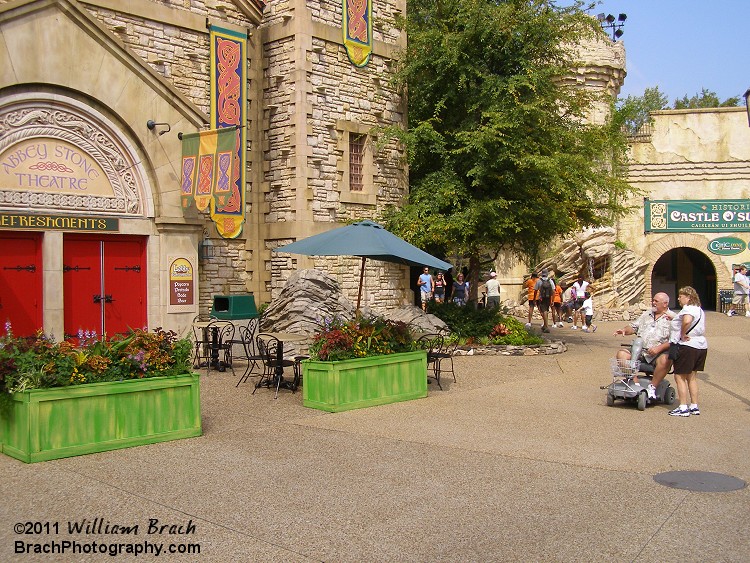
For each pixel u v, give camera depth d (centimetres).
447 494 704
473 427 999
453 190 1955
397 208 2030
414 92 2094
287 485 730
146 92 1474
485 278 3372
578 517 641
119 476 756
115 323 1449
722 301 3303
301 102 1788
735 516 644
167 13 1627
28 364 829
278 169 1823
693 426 1010
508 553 564
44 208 1340
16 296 1323
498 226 1934
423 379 1235
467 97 2034
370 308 1917
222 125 1728
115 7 1534
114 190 1445
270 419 1042
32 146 1331
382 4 2044
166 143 1505
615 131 2247
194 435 933
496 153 1934
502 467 798
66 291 1384
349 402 1115
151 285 1491
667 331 1140
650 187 3378
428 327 1833
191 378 929
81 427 841
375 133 1962
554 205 2002
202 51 1697
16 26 1286
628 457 841
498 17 1938
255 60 1834
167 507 664
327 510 658
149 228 1489
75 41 1365
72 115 1381
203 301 1720
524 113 1897
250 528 614
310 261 1805
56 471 773
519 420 1047
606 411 1116
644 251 3381
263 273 1844
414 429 985
